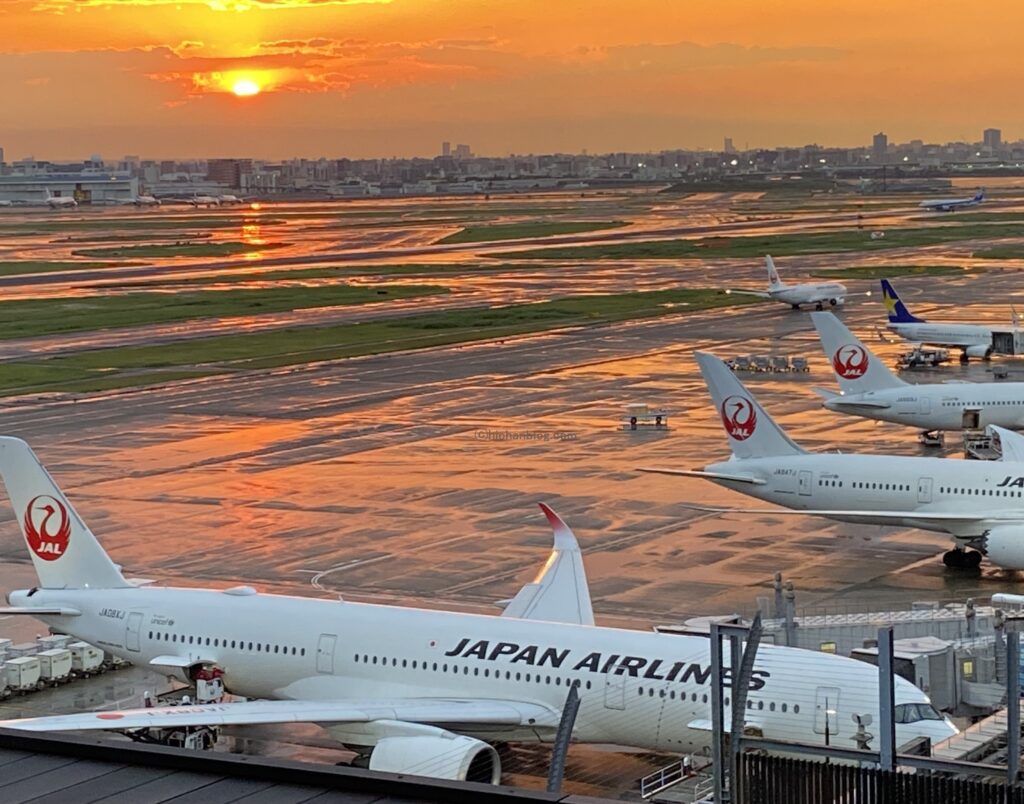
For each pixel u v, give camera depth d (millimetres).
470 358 165750
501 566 81375
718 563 81562
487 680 49656
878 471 80625
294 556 84000
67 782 30797
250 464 110438
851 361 117312
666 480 103250
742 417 84188
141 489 102188
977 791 30172
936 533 88000
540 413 130500
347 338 183500
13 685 61625
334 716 47812
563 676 48656
